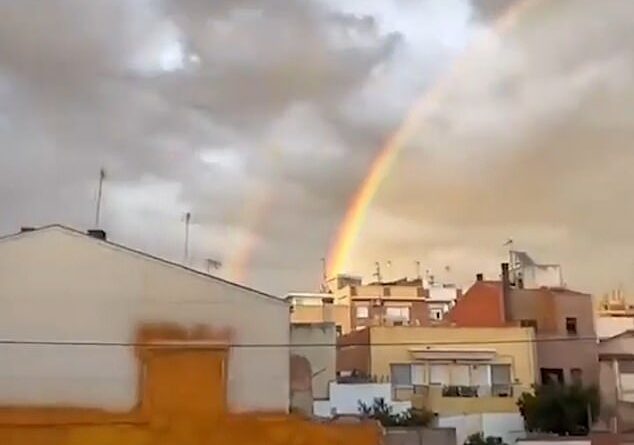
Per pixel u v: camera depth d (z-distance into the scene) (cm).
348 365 4575
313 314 6166
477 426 3619
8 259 2323
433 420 3547
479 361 4397
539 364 4497
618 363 4228
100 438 2217
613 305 6128
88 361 2294
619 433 3391
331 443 2258
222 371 2334
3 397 2242
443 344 4428
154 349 2317
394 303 6638
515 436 3441
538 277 5312
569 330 4838
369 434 2277
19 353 2273
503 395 4209
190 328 2350
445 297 6969
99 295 2334
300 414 2556
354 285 6762
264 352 2366
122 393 2284
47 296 2314
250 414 2319
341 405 3628
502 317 4916
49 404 2255
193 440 2267
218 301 2377
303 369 3338
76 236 2356
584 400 3884
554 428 3797
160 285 2361
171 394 2298
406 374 4341
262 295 2398
